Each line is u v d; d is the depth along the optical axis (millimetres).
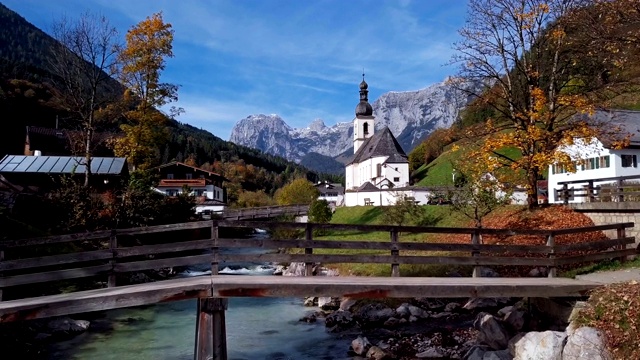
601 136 24078
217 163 142125
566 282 12117
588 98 23297
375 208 50781
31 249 21812
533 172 24406
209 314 9594
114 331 16641
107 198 31859
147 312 19625
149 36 36688
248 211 59094
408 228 12305
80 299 9070
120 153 36594
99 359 13570
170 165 76312
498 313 15961
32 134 64562
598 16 16312
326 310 19984
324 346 15086
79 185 30172
